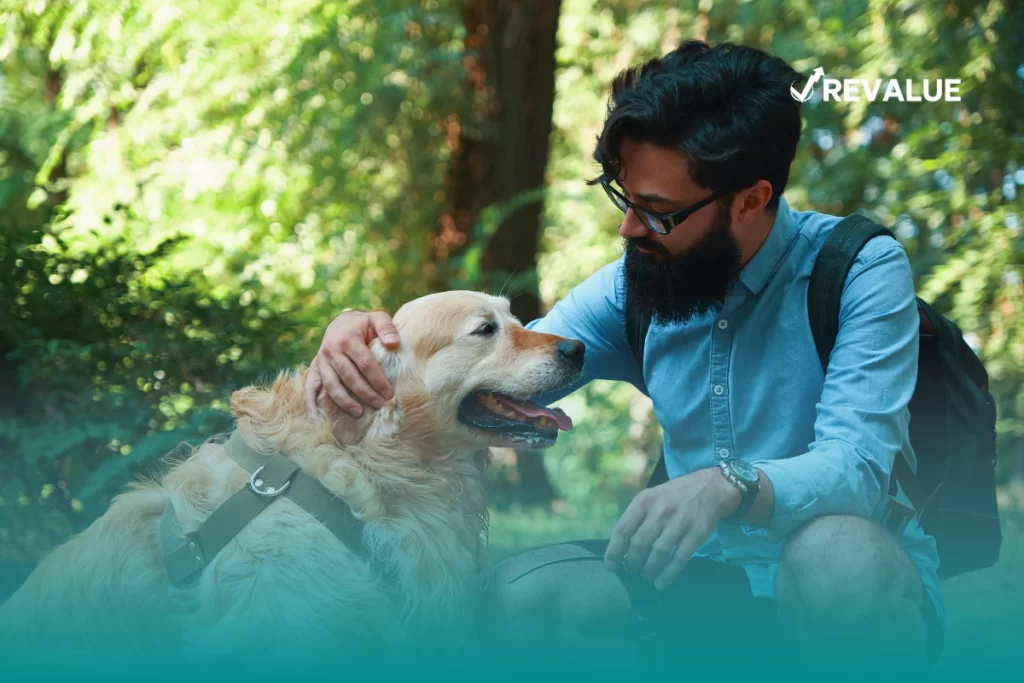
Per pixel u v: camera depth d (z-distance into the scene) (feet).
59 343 15.62
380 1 31.53
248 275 25.27
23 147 33.50
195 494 8.48
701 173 7.59
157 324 16.74
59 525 15.12
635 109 7.56
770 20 37.11
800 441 8.33
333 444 8.71
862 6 32.12
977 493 8.25
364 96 32.89
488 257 28.14
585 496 41.78
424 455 9.21
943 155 28.43
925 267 31.37
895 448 7.55
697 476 7.04
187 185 31.01
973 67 27.71
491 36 28.40
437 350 9.34
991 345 29.53
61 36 29.01
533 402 9.87
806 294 8.26
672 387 8.73
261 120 32.40
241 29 31.32
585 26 41.32
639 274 8.31
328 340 8.95
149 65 32.81
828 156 36.45
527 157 28.55
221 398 16.29
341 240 34.71
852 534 7.00
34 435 14.98
